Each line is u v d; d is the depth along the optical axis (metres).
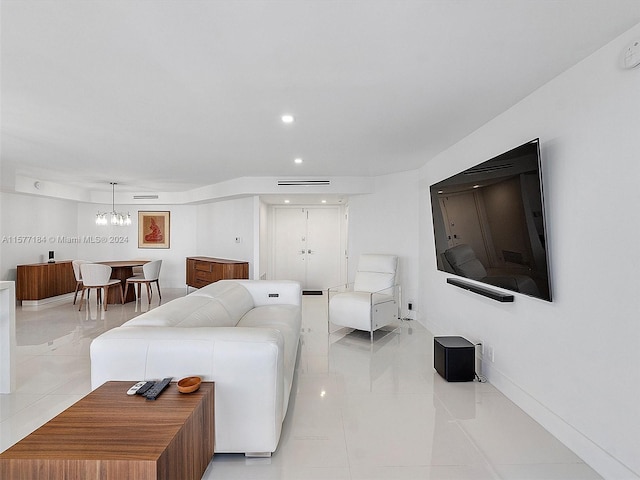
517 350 2.77
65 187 7.20
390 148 4.20
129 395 1.79
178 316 2.50
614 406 1.88
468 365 3.23
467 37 1.88
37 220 7.05
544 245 2.28
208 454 1.89
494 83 2.44
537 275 2.38
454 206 3.55
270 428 2.02
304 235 8.50
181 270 8.72
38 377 3.22
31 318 5.48
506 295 2.81
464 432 2.38
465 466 2.03
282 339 2.17
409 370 3.52
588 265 2.06
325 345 4.34
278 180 6.20
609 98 1.92
